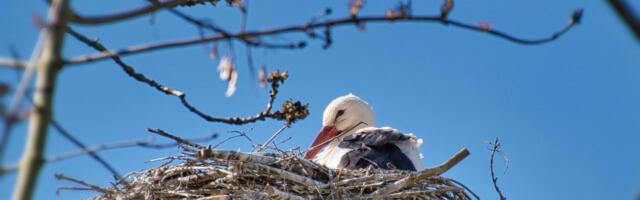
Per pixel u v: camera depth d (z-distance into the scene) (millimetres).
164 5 6480
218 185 11555
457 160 10578
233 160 11453
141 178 11648
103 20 6238
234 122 10375
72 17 6082
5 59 5730
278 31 6512
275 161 11625
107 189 11359
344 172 11836
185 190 11555
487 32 6508
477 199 11836
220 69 8461
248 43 6852
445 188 11812
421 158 14117
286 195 11352
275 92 10633
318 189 11461
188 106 10289
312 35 6586
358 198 11500
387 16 6477
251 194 11328
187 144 11625
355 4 6469
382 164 13211
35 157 5582
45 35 5766
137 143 6484
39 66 5707
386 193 11469
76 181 11023
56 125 6137
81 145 6211
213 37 6410
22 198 5496
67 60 5789
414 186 11773
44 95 5656
